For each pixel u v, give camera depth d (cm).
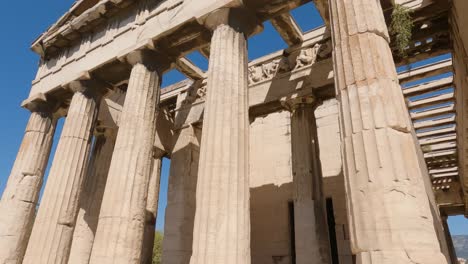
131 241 1092
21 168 1700
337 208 1723
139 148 1233
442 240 1346
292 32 1545
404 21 1092
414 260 547
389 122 670
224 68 1071
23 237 1595
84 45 1755
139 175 1198
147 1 1530
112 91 1723
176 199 1767
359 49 766
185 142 1888
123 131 1258
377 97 696
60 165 1473
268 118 2198
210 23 1202
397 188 607
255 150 2158
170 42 1398
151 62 1412
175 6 1373
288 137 2078
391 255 560
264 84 1653
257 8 1212
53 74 1852
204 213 888
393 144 647
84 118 1578
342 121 738
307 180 1374
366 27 785
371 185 625
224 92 1037
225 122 992
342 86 766
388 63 757
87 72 1605
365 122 684
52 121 1878
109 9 1628
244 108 1058
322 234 1300
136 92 1322
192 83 2030
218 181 914
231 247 837
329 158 1862
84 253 1766
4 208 1617
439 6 1167
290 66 1598
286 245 1823
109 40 1602
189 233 1706
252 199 2039
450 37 1259
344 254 1616
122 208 1120
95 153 2012
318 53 1516
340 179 1777
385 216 592
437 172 2345
